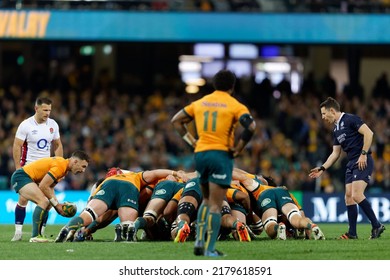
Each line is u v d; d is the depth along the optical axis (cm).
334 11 10369
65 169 4753
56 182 4759
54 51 12012
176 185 4872
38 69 11000
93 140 9581
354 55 11625
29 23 10050
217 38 10181
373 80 12400
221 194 3722
